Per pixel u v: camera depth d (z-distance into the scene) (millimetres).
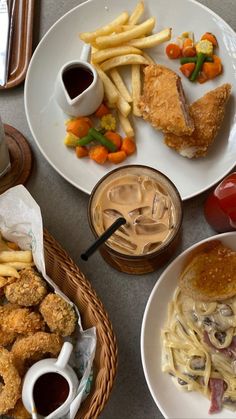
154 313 437
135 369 447
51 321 411
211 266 437
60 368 393
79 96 457
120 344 451
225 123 474
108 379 393
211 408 424
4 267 422
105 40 478
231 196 417
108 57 483
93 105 470
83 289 410
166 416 408
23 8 514
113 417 439
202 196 477
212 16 485
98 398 391
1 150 452
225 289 434
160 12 494
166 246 412
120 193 432
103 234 399
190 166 469
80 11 494
